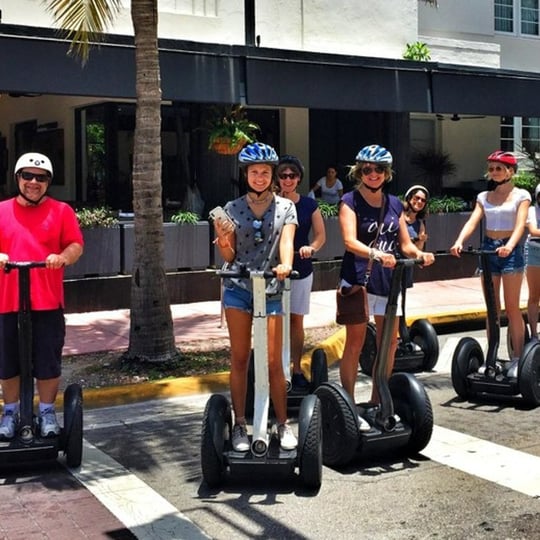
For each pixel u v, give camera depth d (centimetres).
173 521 477
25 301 531
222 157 1363
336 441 550
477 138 1948
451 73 1448
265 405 508
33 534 462
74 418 559
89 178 1516
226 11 1412
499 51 1838
